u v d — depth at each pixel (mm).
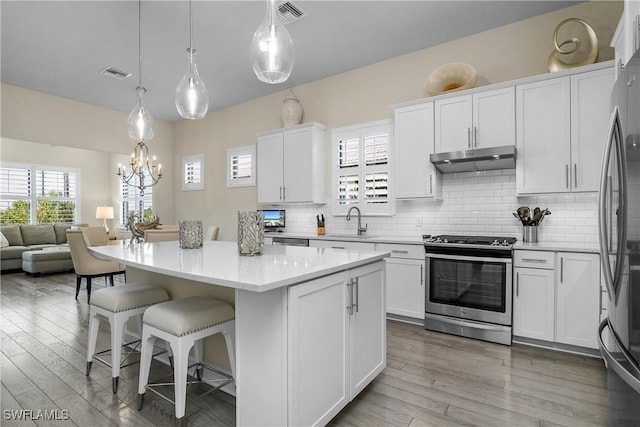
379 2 3057
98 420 1842
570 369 2410
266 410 1575
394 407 1955
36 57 4020
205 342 2297
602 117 2719
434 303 3195
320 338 1680
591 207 3029
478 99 3229
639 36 1718
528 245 2867
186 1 3004
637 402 1308
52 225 7570
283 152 4734
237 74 4547
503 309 2861
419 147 3553
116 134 5926
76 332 3186
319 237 4062
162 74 4516
